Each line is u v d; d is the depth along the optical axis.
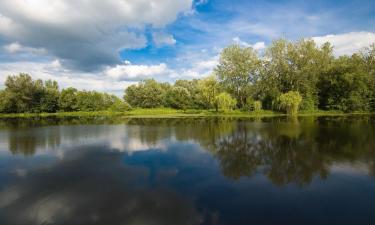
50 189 12.66
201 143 24.30
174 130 34.50
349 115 54.34
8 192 12.27
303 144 22.28
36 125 45.78
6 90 94.81
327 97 67.00
